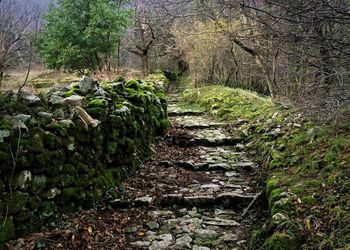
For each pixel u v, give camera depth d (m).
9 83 4.72
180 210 4.44
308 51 4.13
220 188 5.05
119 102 5.59
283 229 3.28
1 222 2.97
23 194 3.21
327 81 4.35
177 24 14.74
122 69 20.28
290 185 4.09
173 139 7.45
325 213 3.33
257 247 3.40
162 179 5.39
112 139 4.80
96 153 4.41
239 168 5.86
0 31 3.48
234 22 8.77
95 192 4.27
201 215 4.32
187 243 3.62
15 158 3.10
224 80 14.84
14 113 3.45
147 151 6.22
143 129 6.15
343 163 4.09
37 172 3.38
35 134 3.38
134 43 20.52
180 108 11.77
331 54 4.04
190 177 5.55
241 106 9.93
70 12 15.84
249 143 7.01
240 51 13.65
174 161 6.20
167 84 18.02
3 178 3.04
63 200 3.73
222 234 3.82
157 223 4.05
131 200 4.46
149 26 18.09
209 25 11.70
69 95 4.61
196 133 8.03
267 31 4.70
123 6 17.36
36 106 3.86
